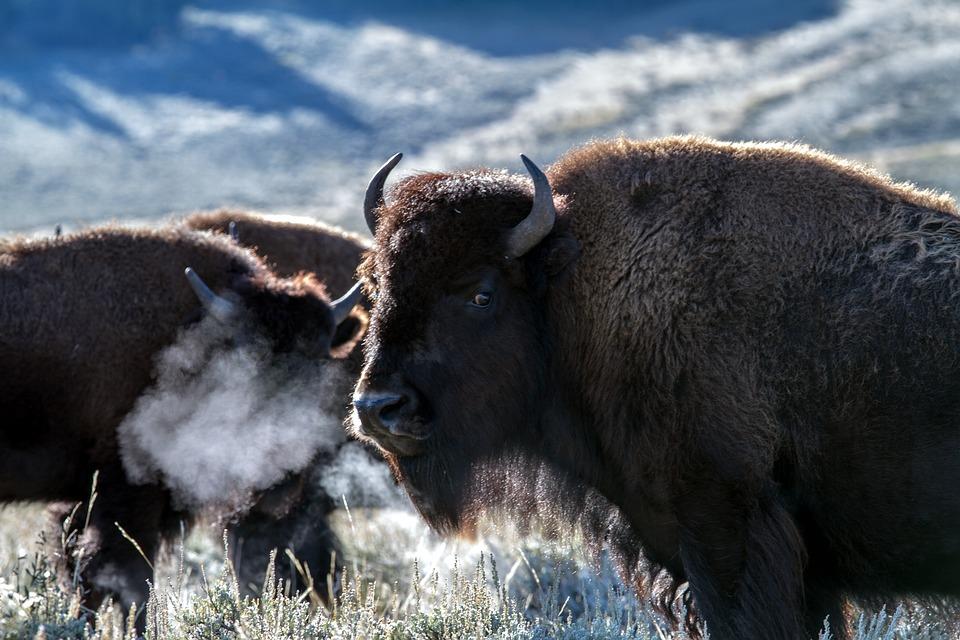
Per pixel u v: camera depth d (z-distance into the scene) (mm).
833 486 17609
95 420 23391
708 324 17562
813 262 17719
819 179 18297
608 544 20047
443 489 18688
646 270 17891
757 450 17422
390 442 18125
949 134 174875
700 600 17562
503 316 18219
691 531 17672
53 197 178000
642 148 18984
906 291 17328
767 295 17609
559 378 18781
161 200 174250
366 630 17078
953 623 18516
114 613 20609
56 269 23578
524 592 22359
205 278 24922
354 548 26969
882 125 186000
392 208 18391
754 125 194000
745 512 17453
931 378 17000
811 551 18188
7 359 22625
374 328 18047
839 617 18469
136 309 23859
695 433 17484
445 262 17828
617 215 18328
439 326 17875
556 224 18266
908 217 18016
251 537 26734
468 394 18156
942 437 16953
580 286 18328
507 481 19797
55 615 16766
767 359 17531
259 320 24672
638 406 17922
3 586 16750
